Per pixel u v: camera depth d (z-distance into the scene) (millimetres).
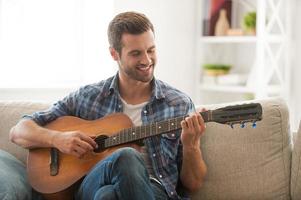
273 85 3451
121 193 1762
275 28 3510
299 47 3412
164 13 3615
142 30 2070
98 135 2117
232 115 1809
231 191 2201
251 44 3740
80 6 3473
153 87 2182
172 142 2102
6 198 1964
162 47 3625
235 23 3766
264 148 2207
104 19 3441
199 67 3783
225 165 2217
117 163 1786
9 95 3199
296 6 3406
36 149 2221
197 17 3781
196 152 1983
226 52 3893
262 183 2182
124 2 3436
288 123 2248
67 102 2305
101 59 3475
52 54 3447
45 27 3418
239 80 3617
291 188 2168
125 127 2109
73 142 2078
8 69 3326
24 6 3348
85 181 1948
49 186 2100
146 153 2137
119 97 2211
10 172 2119
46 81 3436
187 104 2156
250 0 3680
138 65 2076
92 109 2250
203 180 2219
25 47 3371
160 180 2090
